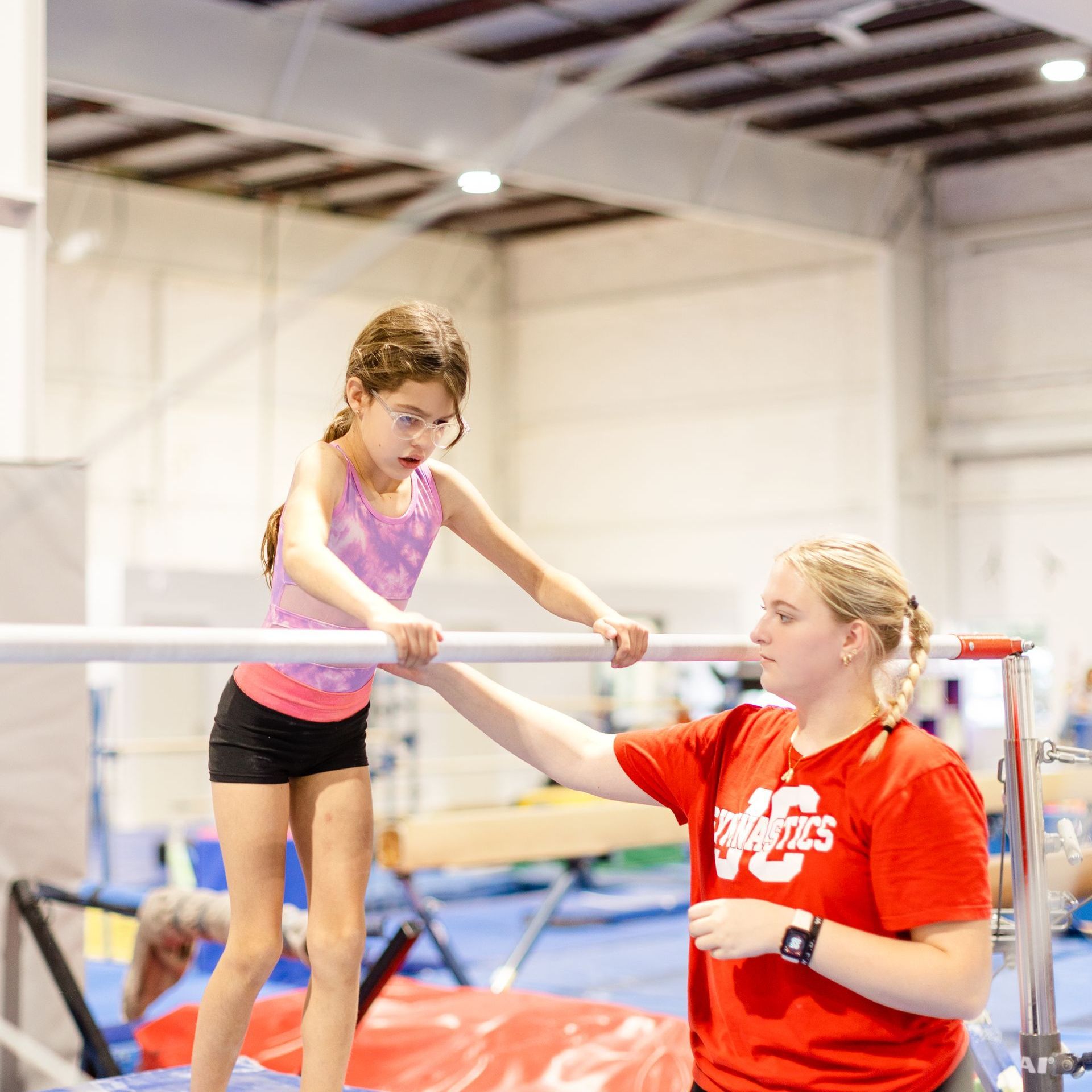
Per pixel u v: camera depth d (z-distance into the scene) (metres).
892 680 1.92
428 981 6.61
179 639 1.60
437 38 9.70
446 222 15.05
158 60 7.31
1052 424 12.04
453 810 10.95
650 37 9.57
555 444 15.61
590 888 9.76
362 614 1.73
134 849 10.42
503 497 15.94
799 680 1.88
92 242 13.05
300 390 14.46
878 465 13.26
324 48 7.92
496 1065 3.42
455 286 15.69
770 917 1.74
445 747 11.84
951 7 8.98
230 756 2.07
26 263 4.18
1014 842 2.26
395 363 1.93
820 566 1.87
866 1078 1.78
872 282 13.30
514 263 15.97
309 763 2.12
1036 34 9.45
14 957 3.80
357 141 8.09
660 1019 3.72
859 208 11.95
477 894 9.38
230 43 7.58
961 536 12.66
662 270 14.82
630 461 15.02
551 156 9.16
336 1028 2.06
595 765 2.16
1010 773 2.28
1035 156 12.23
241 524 13.99
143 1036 4.05
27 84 4.19
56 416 12.83
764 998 1.84
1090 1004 5.54
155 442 13.40
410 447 1.96
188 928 3.75
